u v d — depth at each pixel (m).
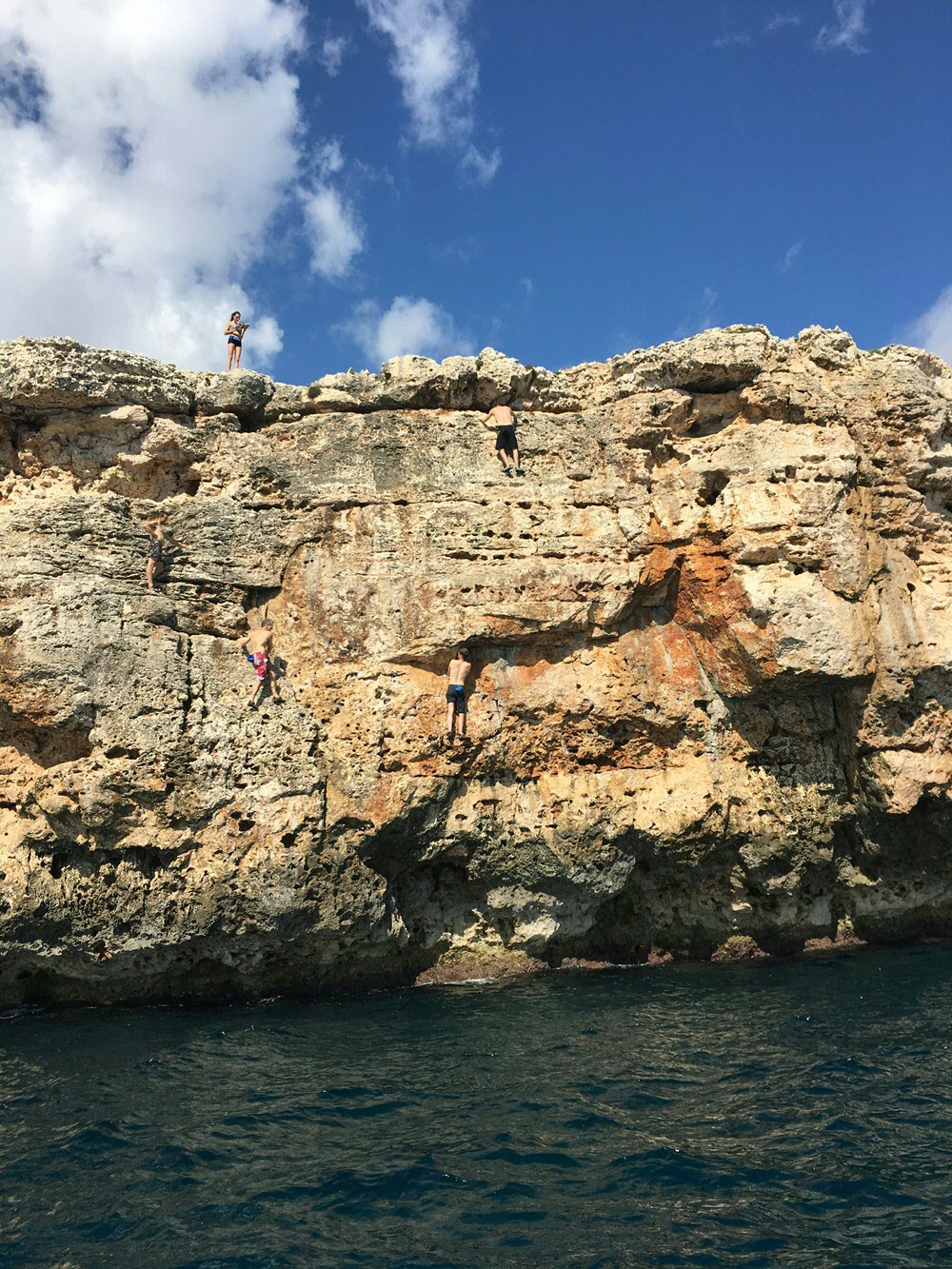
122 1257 8.31
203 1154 10.40
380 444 19.53
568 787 19.19
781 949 20.48
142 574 17.67
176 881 16.28
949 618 19.47
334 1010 16.45
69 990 16.80
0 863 15.74
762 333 20.00
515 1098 12.01
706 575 19.41
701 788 19.44
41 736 16.81
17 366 17.75
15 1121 11.38
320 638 18.75
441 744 18.48
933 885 20.91
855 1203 9.17
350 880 17.27
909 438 19.95
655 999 16.78
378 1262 8.20
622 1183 9.65
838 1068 12.84
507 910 18.98
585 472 19.92
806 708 19.80
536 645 19.55
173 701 16.77
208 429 19.42
